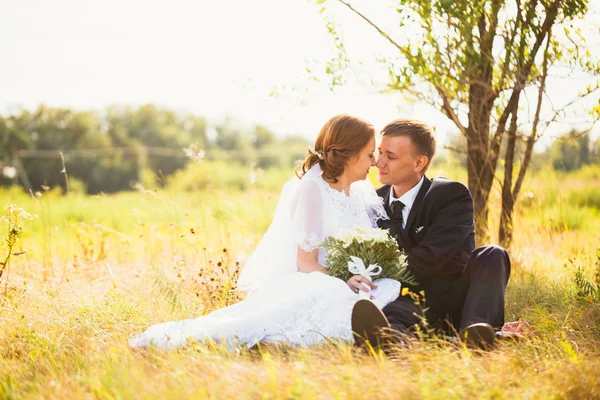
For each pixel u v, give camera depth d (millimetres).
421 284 3574
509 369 2770
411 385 2488
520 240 5902
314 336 3184
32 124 46281
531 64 5066
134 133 52062
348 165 3641
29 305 4344
